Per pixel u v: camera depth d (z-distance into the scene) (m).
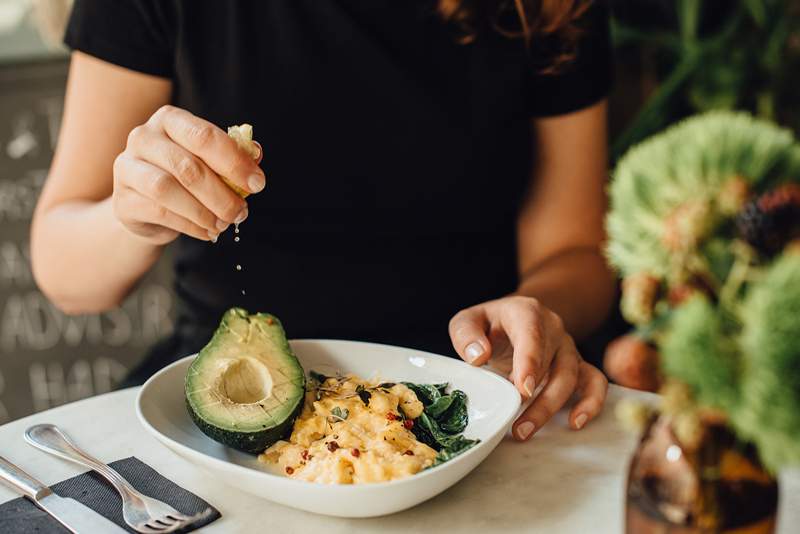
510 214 1.14
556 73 1.11
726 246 0.38
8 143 1.88
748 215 0.37
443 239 1.08
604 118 1.19
